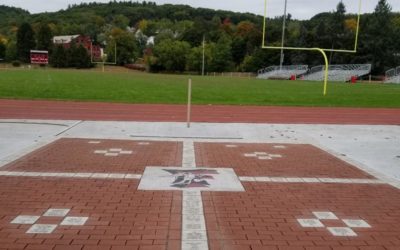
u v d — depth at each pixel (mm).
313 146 10688
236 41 98500
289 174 7723
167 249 4406
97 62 111938
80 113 16938
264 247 4516
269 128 13812
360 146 10852
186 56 97688
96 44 129125
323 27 77938
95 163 8195
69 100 21562
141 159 8664
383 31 74125
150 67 98688
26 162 8133
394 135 12812
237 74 85875
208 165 8273
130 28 168500
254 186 6859
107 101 21547
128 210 5559
